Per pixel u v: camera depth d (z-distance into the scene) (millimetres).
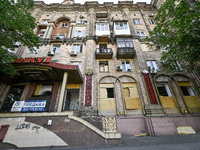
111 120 6469
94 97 10062
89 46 13508
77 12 18562
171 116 9258
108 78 11625
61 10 19188
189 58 8781
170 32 8867
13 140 5758
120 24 15109
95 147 5262
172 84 11109
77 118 6324
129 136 8203
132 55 12727
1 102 9945
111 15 18203
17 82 11070
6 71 7645
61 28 17203
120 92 10641
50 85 11336
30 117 6379
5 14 6625
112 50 13797
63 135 5883
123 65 12820
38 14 17703
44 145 5613
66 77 9070
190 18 6559
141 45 14406
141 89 10398
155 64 12664
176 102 10086
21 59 8984
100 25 15492
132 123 8930
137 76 11516
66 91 11117
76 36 15469
